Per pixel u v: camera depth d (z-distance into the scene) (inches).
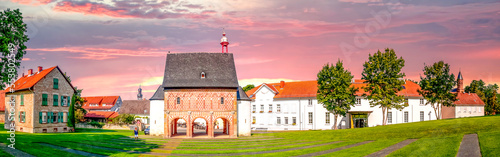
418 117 2810.0
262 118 3120.1
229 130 2149.4
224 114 2149.4
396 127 1926.7
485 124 1582.2
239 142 1761.8
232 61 2319.1
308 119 2893.7
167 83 2159.2
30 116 2066.9
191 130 2126.0
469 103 3302.2
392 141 1483.8
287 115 2994.6
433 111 2859.3
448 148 1198.3
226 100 2165.4
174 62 2271.2
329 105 2438.5
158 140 1867.6
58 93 2223.2
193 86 2146.9
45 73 2153.1
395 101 2273.6
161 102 2274.9
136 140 1828.2
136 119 4030.5
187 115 2133.4
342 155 1222.9
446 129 1610.5
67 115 2287.2
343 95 2364.7
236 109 2166.6
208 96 2158.0
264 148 1480.1
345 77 2391.7
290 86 3115.2
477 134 1407.5
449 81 2341.3
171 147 1547.7
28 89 2071.9
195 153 1362.0
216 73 2228.1
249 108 2301.9
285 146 1529.3
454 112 3191.4
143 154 1323.8
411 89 2854.3
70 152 1298.0
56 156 1210.0
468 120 1840.6
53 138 1649.9
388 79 2246.6
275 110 3065.9
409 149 1253.1
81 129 2704.2
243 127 2261.3
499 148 1087.6
